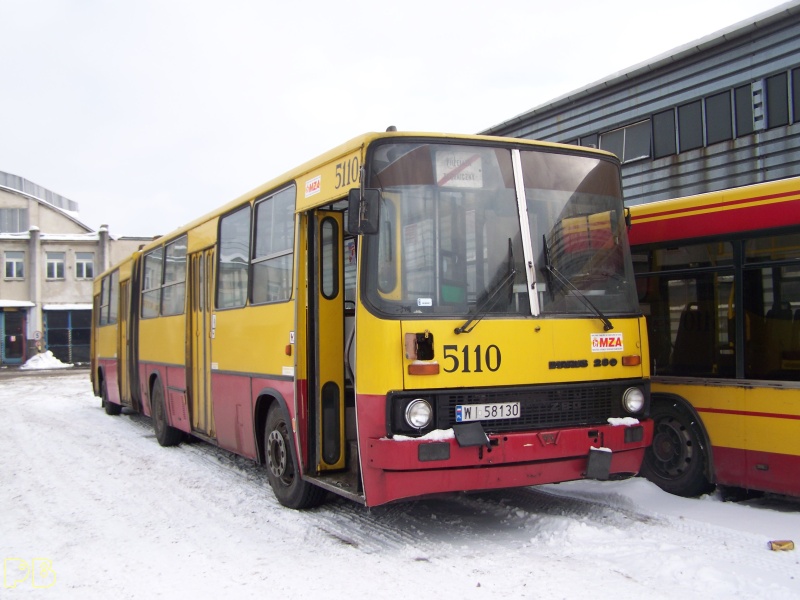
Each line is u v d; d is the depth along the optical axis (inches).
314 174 271.6
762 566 208.5
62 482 355.9
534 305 241.3
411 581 205.3
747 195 274.8
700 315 291.7
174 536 258.2
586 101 634.2
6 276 1753.2
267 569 220.1
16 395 916.0
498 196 246.1
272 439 303.9
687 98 556.4
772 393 264.4
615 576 203.9
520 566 214.1
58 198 2413.9
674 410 297.6
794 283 260.5
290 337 281.3
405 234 233.3
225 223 363.9
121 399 608.4
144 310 519.5
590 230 259.4
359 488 234.2
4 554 240.1
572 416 242.4
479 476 225.0
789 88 492.1
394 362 223.1
